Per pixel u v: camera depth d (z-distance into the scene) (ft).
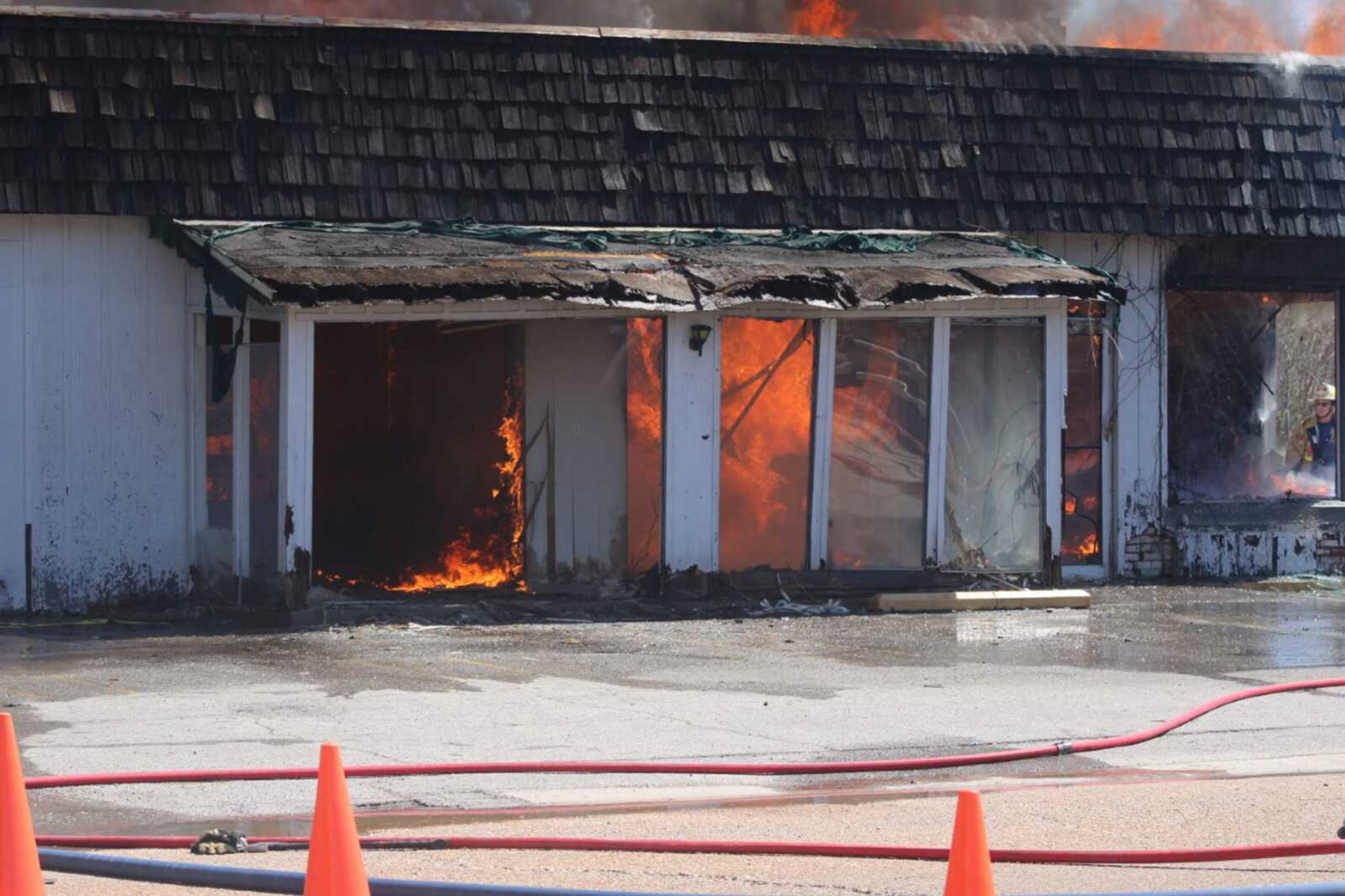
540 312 56.13
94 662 46.39
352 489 63.72
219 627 53.93
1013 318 61.57
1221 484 68.95
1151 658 47.83
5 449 57.21
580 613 56.65
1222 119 67.56
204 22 58.95
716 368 59.62
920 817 28.25
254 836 26.73
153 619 56.13
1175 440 68.39
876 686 42.68
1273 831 27.12
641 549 59.88
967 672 45.06
